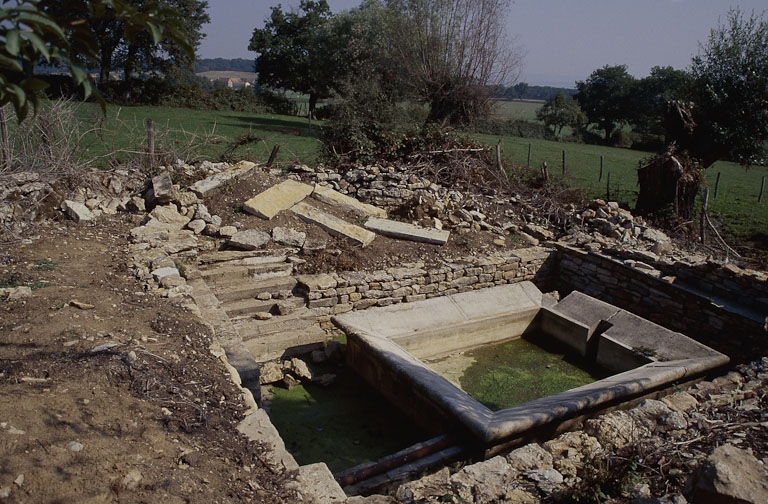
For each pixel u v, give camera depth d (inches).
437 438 181.9
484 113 745.0
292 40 1508.4
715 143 506.9
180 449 129.3
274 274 301.0
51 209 292.5
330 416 226.1
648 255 340.8
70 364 153.3
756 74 490.6
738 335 283.9
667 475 144.5
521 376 272.1
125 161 388.5
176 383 157.9
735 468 119.5
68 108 354.0
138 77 1353.3
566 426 193.8
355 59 1020.5
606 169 868.0
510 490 140.1
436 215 393.1
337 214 366.9
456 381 264.4
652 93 1833.2
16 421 122.4
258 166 390.9
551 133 1572.3
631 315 282.8
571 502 134.3
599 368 282.8
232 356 205.5
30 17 66.4
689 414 179.9
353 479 157.9
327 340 290.8
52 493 106.0
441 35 715.4
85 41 83.6
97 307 197.2
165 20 82.7
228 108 1382.9
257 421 150.6
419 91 744.3
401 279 313.6
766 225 502.6
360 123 460.8
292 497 124.7
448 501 135.8
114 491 110.6
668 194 464.4
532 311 312.7
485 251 366.0
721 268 302.7
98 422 130.6
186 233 304.7
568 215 420.8
